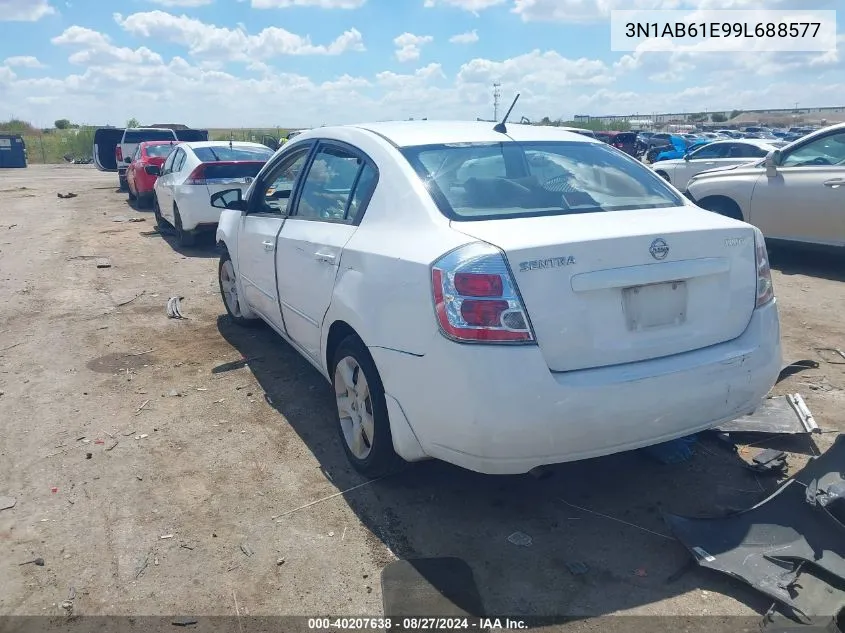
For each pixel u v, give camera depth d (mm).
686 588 2926
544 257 2902
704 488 3668
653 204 3664
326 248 3934
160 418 4594
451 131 4090
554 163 3873
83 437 4332
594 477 3797
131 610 2855
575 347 2949
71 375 5359
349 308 3555
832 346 5684
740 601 2840
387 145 3852
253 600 2904
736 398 3248
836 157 8164
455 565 3096
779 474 3762
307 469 3930
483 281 2873
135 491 3721
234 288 6375
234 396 4934
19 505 3602
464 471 3873
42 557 3186
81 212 15859
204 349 5926
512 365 2844
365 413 3654
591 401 2910
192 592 2955
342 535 3320
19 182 26719
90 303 7465
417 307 3066
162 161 16125
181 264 9555
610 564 3090
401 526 3385
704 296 3213
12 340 6223
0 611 2852
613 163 4059
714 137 40031
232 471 3918
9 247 10969
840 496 2992
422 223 3330
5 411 4723
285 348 5918
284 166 5172
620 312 3033
